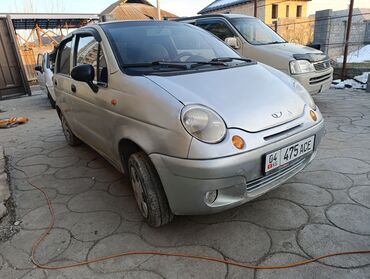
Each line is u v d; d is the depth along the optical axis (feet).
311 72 16.01
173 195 6.34
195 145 5.77
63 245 7.09
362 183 8.78
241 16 19.88
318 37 30.66
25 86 32.65
